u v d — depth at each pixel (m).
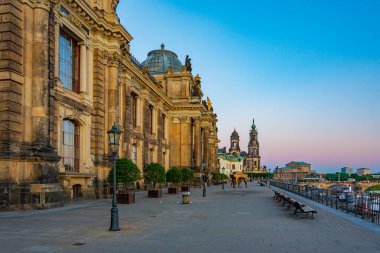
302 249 12.50
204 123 94.25
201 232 15.76
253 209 26.19
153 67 86.88
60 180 29.08
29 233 14.95
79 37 33.72
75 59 34.12
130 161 33.38
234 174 81.69
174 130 79.12
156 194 38.81
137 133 55.22
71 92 32.19
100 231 15.73
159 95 67.06
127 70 47.59
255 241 13.82
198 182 78.94
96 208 25.58
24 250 11.89
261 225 17.98
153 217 20.98
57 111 29.23
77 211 23.30
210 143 110.94
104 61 37.97
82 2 32.78
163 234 15.18
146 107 59.31
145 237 14.45
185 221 19.31
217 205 29.53
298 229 16.77
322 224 18.42
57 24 29.12
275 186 81.06
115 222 16.03
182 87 79.81
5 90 23.00
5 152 22.41
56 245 12.74
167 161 75.75
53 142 27.70
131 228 16.72
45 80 25.12
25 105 24.20
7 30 23.28
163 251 12.02
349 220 19.89
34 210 22.69
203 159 93.12
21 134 23.80
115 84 38.62
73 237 14.26
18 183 22.95
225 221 19.42
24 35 24.45
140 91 57.09
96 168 35.66
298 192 45.62
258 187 80.38
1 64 23.16
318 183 191.12
